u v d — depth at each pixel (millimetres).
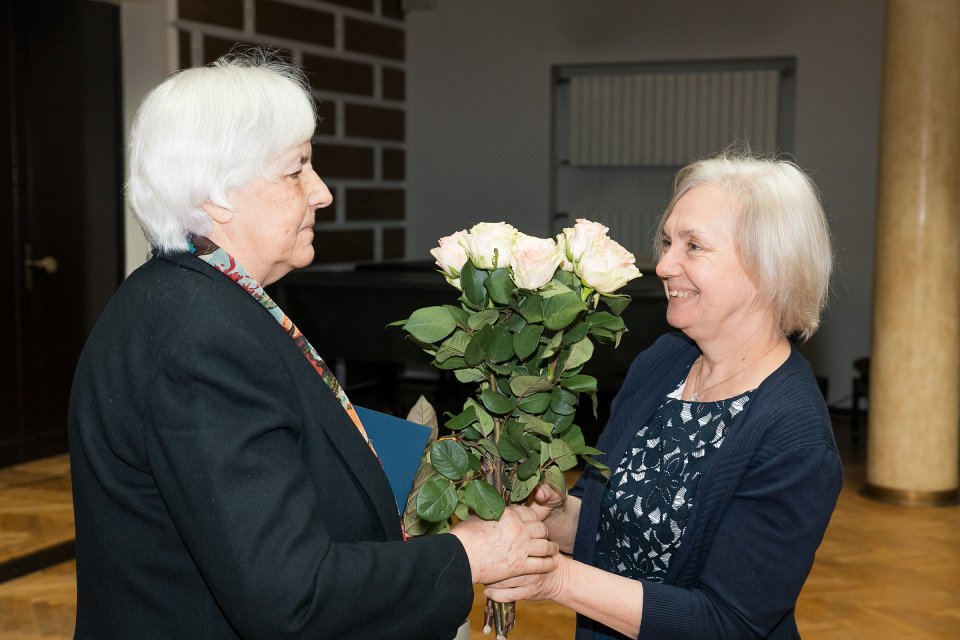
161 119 1222
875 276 5137
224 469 1104
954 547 4371
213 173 1208
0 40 5504
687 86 8023
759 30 7602
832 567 4102
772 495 1410
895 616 3586
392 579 1188
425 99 8570
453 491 1319
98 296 6090
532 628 3461
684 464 1528
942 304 4953
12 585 3814
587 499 1630
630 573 1569
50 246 5832
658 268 1549
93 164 6008
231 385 1132
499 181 8445
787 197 1487
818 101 7457
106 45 6027
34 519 4652
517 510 1384
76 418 1250
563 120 8539
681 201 1545
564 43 8164
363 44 8000
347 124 7891
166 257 1249
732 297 1496
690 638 1407
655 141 8172
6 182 5590
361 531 1265
